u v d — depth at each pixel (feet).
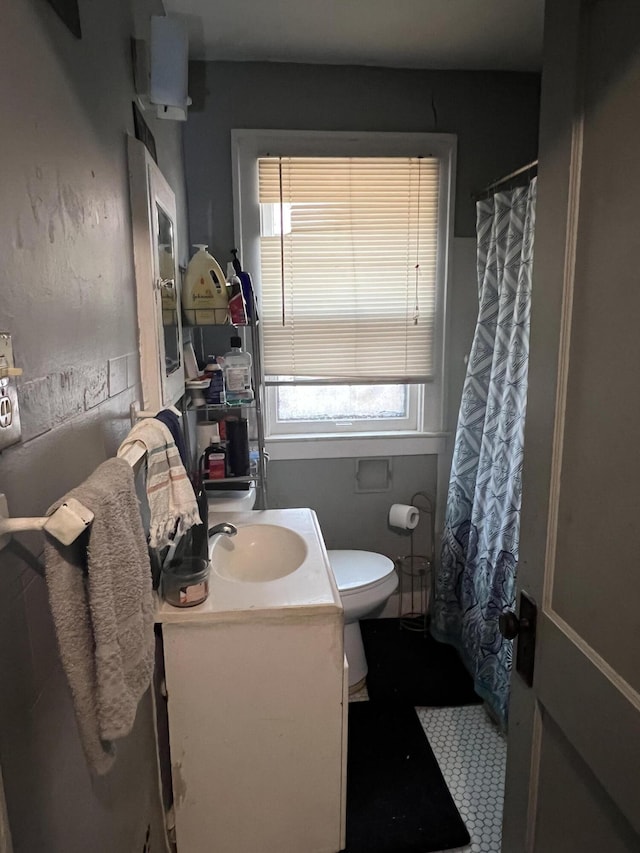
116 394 3.56
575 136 2.37
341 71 7.17
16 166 2.11
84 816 2.77
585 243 2.35
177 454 3.37
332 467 8.06
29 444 2.21
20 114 2.15
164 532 3.23
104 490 2.16
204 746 4.52
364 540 8.32
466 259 7.70
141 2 4.63
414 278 7.70
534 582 2.84
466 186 7.55
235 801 4.65
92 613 2.04
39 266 2.32
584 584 2.43
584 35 2.31
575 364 2.46
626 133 2.07
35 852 2.19
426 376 7.94
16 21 2.13
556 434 2.59
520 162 7.57
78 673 2.00
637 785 2.06
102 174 3.32
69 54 2.75
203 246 6.03
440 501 8.30
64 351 2.61
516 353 6.05
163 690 4.65
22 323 2.15
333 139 7.27
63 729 2.54
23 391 2.15
